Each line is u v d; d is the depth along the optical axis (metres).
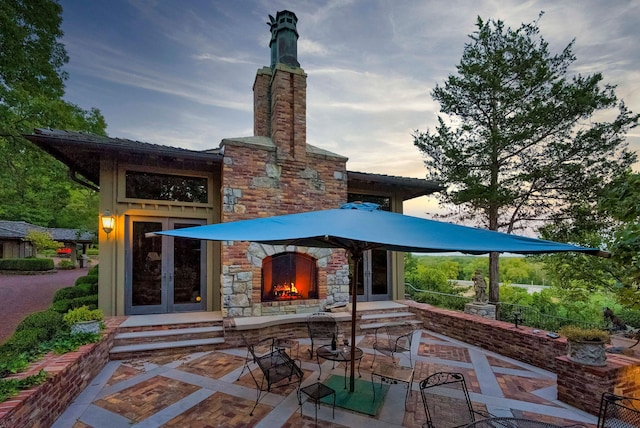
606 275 11.05
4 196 20.12
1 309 11.79
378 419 4.51
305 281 9.81
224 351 7.47
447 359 7.12
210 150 10.34
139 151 7.95
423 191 12.55
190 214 9.33
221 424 4.37
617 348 6.60
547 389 5.55
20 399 3.52
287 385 5.51
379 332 9.12
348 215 4.23
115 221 8.57
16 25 10.88
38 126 14.24
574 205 11.11
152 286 8.90
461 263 22.62
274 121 9.81
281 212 9.45
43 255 32.66
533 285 19.70
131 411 4.67
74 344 5.60
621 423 4.18
